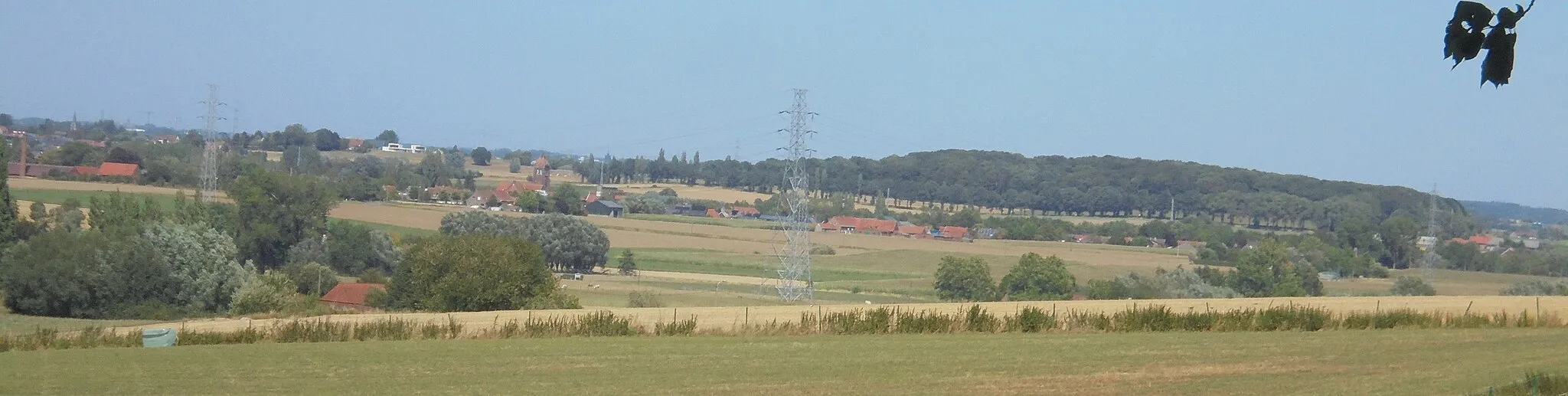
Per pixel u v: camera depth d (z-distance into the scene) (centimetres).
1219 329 3331
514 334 3428
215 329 3609
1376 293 6781
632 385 2362
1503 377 1966
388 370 2642
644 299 5875
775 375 2486
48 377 2573
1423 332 3108
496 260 5400
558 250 7800
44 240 5462
